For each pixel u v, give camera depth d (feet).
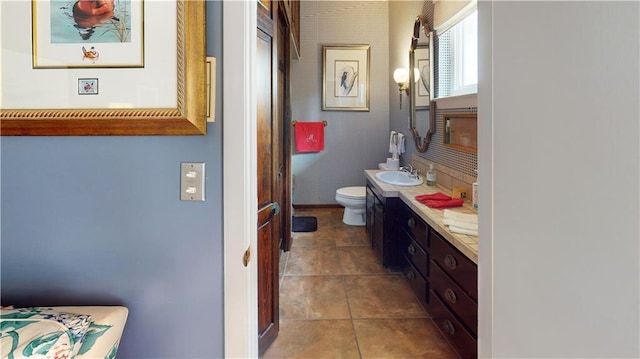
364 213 14.69
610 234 1.77
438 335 7.09
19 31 3.47
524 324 2.42
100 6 3.47
